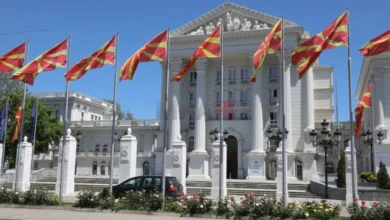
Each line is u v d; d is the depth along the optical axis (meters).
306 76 51.25
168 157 33.84
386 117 44.53
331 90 61.16
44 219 17.45
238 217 17.78
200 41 54.12
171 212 19.03
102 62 23.48
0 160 40.56
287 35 50.66
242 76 55.19
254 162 49.59
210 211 18.72
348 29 20.88
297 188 38.19
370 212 16.72
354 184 20.27
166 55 22.72
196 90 53.88
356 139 57.88
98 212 19.61
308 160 49.38
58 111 78.12
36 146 58.94
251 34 51.59
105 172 66.94
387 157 43.53
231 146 53.97
